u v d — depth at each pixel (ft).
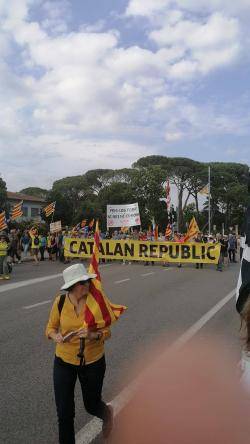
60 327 12.69
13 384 18.45
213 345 24.40
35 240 78.84
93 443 13.58
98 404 13.20
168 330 27.99
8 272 56.39
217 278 58.34
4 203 209.05
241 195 293.23
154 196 265.13
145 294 42.86
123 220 91.09
